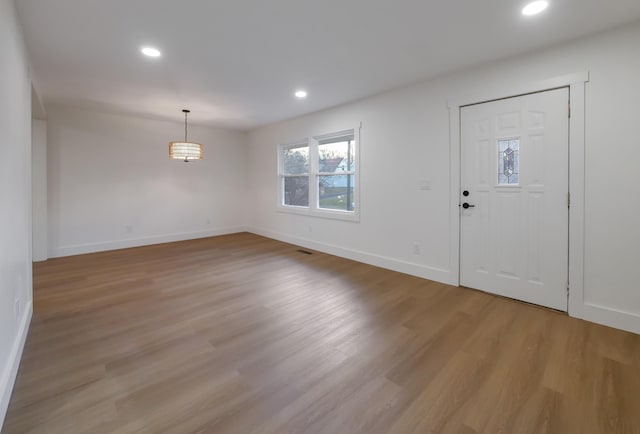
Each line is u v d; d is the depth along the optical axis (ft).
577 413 4.93
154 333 7.53
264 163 20.45
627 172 7.57
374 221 13.55
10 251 5.60
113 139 16.57
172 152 15.83
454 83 10.57
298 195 18.44
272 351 6.77
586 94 8.02
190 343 7.07
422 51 8.89
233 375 5.91
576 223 8.34
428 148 11.41
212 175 20.58
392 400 5.24
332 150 15.94
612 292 7.88
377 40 8.22
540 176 8.93
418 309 8.99
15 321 6.02
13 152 6.01
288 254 15.75
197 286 10.91
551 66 8.55
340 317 8.46
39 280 11.46
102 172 16.29
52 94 12.85
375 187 13.39
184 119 17.89
